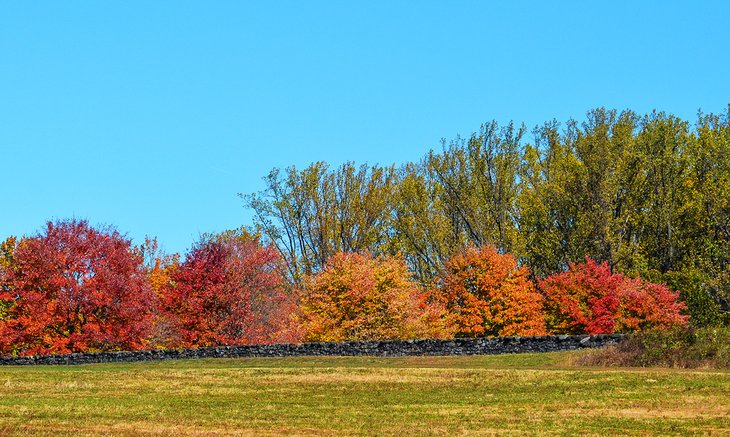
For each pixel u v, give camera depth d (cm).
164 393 3042
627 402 2644
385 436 2172
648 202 7150
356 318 5919
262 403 2788
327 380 3334
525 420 2386
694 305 6247
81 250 5775
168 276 6781
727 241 6638
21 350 5816
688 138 7194
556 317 6062
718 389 2814
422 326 5944
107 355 4684
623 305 5603
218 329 6034
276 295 6531
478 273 6241
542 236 7312
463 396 2883
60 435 2192
